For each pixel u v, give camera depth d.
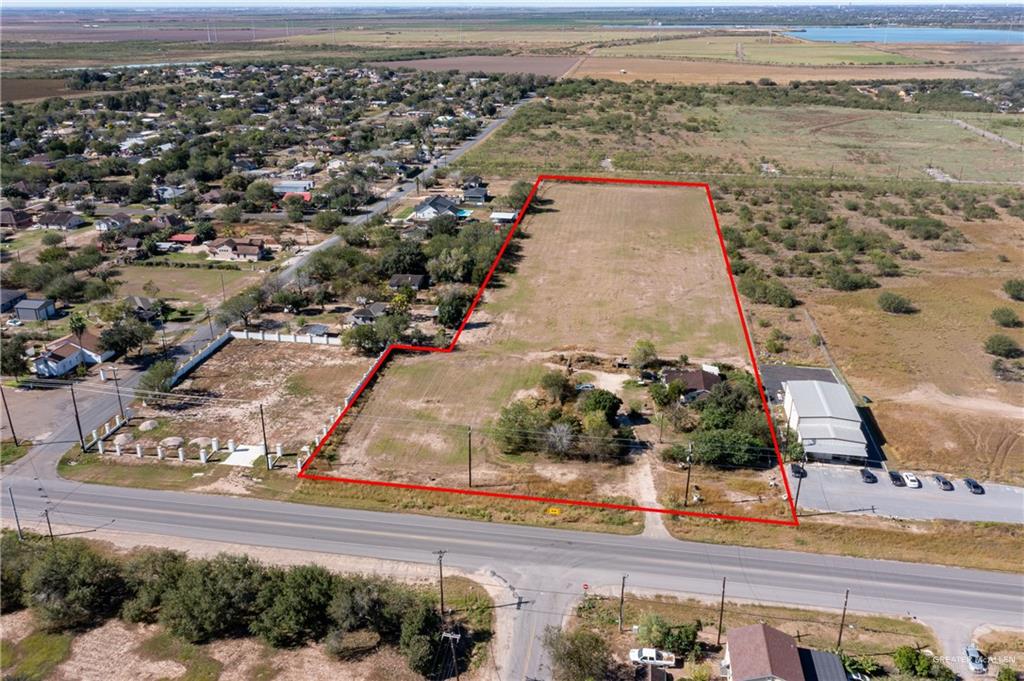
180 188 153.38
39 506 58.09
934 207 143.88
